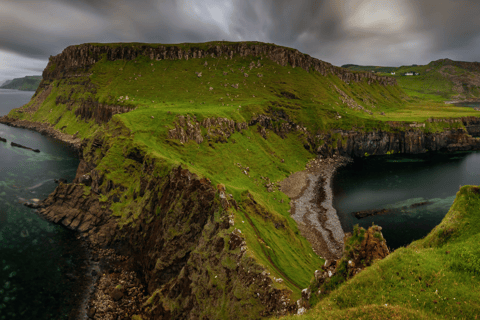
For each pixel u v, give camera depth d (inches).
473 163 6594.5
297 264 2336.4
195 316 1934.1
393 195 4640.8
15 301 2250.2
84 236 3297.2
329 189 4913.9
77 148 6968.5
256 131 6466.5
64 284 2532.0
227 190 3161.9
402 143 7711.6
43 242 3097.9
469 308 668.7
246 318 1585.9
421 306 711.7
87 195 3725.4
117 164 3924.7
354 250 1027.3
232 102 7268.7
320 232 3457.2
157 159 3496.6
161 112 5027.1
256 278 1708.9
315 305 973.2
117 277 2751.0
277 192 4488.2
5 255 2773.1
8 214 3567.9
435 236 992.9
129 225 3169.3
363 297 805.2
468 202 1020.5
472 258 794.2
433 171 5999.0
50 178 4992.6
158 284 2596.0
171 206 2896.2
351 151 7386.8
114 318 2236.7
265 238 2480.3
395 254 907.4
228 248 2063.2
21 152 6437.0
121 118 4665.4
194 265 2233.0
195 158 4471.0
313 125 7372.1
